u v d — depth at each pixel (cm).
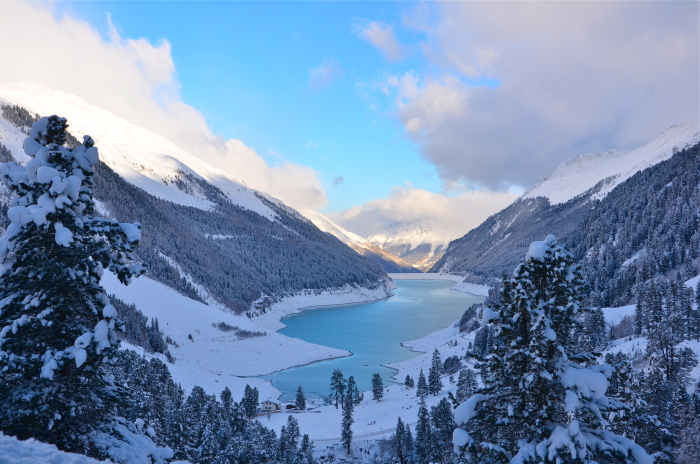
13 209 1284
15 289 1381
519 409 1429
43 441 1278
